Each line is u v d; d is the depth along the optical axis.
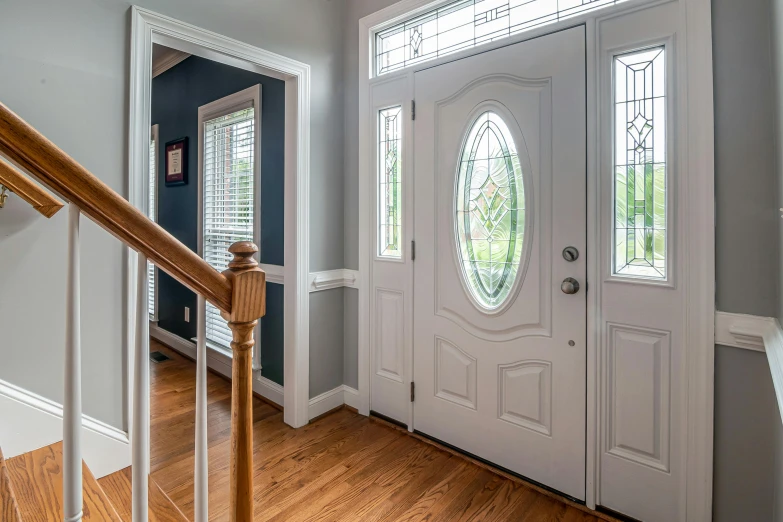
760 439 1.36
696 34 1.41
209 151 3.23
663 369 1.53
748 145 1.34
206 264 0.85
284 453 2.09
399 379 2.34
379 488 1.82
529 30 1.79
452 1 2.06
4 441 1.39
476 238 2.00
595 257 1.65
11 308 1.41
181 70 3.49
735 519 1.41
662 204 1.52
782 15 1.04
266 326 2.73
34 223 1.45
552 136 1.75
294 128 2.30
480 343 2.00
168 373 3.14
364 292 2.47
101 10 1.57
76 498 0.73
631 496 1.61
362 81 2.42
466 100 1.99
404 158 2.24
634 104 1.57
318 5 2.38
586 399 1.70
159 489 1.51
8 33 1.38
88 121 1.54
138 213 0.77
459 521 1.62
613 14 1.58
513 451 1.91
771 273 1.31
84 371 1.56
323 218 2.46
